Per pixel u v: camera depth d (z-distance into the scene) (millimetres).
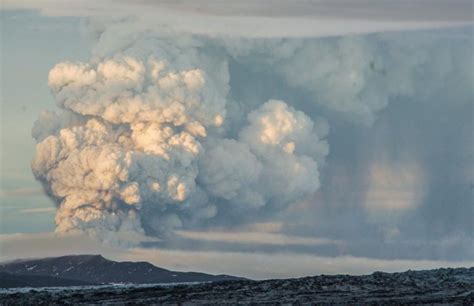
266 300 185000
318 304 178875
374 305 176500
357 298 184250
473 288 192000
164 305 183250
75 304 187875
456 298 181750
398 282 199250
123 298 194625
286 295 189500
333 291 192250
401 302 178875
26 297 199750
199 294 194625
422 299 181750
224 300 186125
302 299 184750
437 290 190875
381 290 191875
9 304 189875
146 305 183625
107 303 187875
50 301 192375
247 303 181875
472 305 175375
